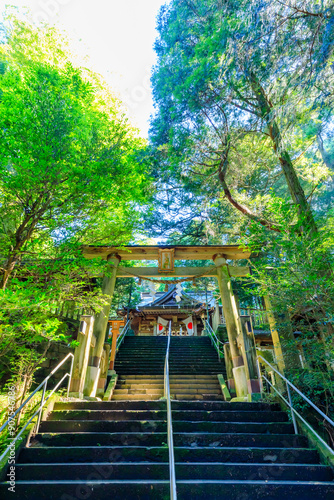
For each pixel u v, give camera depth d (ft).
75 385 20.48
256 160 31.63
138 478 11.65
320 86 18.15
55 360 25.54
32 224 17.08
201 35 28.22
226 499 10.86
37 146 14.56
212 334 43.86
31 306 12.57
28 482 10.90
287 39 18.79
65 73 18.99
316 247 16.26
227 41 21.38
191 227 42.57
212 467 12.05
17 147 14.71
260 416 16.78
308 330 19.15
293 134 24.11
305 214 21.13
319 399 16.85
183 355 38.40
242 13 19.53
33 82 16.29
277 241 18.28
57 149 15.51
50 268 17.33
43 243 19.72
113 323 34.71
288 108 19.31
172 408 18.21
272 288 17.72
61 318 27.78
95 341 26.32
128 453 12.90
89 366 24.93
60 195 16.39
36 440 13.87
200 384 29.43
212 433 14.48
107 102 26.91
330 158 41.52
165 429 15.10
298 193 23.44
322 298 15.76
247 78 25.04
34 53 23.49
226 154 28.02
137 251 32.99
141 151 29.55
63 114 16.08
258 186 35.06
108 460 12.69
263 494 10.98
